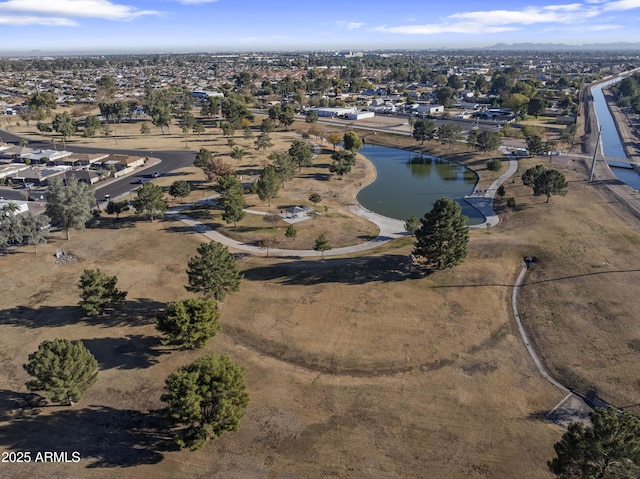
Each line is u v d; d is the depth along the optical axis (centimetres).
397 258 7206
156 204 8831
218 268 5597
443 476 3591
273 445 3866
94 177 11956
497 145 14450
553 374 4822
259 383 4622
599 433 2823
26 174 11900
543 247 7525
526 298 6228
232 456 3753
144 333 5444
